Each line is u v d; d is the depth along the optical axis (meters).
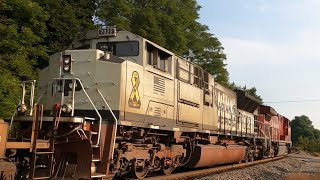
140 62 11.24
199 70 16.11
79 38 11.96
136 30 28.14
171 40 30.72
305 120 119.88
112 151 9.40
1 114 15.66
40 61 20.70
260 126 27.23
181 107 13.87
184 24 34.66
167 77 12.84
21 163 8.90
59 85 10.27
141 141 11.43
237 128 21.42
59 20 21.17
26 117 9.17
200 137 15.91
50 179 8.56
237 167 19.39
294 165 23.59
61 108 9.16
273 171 17.83
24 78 18.78
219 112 18.53
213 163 16.47
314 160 32.06
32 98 9.83
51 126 8.88
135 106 10.77
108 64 10.21
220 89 19.14
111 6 24.81
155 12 30.52
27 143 8.22
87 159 8.75
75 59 10.39
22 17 18.50
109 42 11.54
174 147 13.43
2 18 17.95
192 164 14.83
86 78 10.25
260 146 26.33
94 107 9.35
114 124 9.48
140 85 11.09
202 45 38.41
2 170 7.64
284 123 39.59
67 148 8.94
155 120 11.93
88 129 9.20
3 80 16.22
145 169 11.67
